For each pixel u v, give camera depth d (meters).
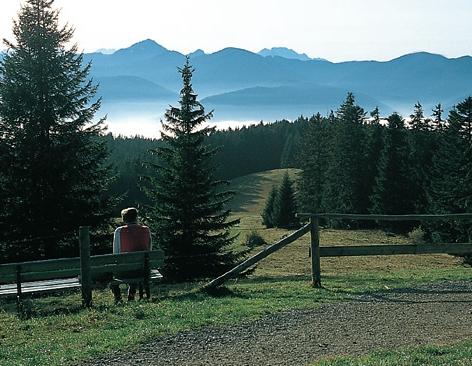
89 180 26.33
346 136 79.06
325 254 13.35
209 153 28.62
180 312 10.66
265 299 11.91
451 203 55.06
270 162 172.38
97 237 25.89
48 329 10.23
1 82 24.89
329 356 7.78
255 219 110.81
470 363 6.67
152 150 29.16
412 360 7.00
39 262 11.83
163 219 27.58
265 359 7.78
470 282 13.57
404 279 14.86
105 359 7.99
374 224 78.25
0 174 24.83
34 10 25.28
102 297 14.45
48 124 25.14
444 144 65.12
